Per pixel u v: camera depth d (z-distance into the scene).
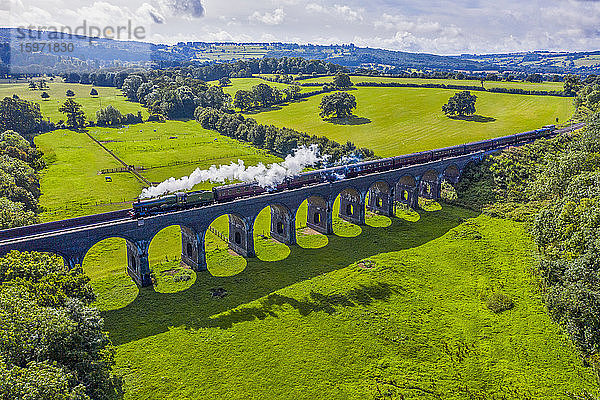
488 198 96.75
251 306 59.22
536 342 52.41
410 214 93.88
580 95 164.88
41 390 29.70
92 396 36.62
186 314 57.09
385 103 194.38
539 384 46.00
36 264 45.75
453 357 50.19
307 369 47.84
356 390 45.09
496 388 45.56
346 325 55.50
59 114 192.00
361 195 86.44
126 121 190.75
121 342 51.16
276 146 141.50
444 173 106.81
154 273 68.00
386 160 92.56
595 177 67.81
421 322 56.38
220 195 69.81
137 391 44.03
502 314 58.00
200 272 68.50
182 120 198.75
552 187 82.06
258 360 49.00
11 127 155.25
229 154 142.00
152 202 64.06
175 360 48.56
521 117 165.00
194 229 65.94
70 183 111.75
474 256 74.00
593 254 49.28
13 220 62.53
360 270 69.31
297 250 76.94
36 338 34.81
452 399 44.12
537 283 63.00
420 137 150.88
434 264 71.44
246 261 72.56
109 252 76.31
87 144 152.62
